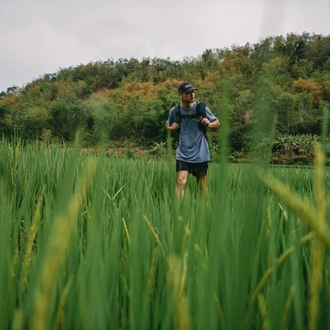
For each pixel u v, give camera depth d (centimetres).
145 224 113
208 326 51
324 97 6762
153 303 81
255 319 73
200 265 72
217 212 51
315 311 50
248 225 45
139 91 8919
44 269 27
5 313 66
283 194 34
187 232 98
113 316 80
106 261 80
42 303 28
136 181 271
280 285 76
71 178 28
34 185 276
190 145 459
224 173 47
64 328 68
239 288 47
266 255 93
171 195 77
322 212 38
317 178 40
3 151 318
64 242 27
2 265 66
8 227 75
